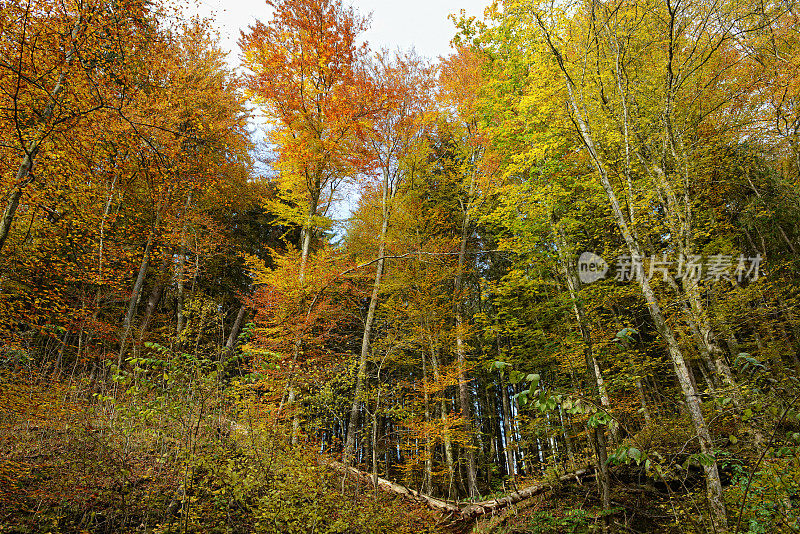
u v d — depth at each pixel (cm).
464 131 1341
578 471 859
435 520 711
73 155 686
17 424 621
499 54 930
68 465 517
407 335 1090
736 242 1121
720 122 890
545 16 675
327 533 509
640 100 739
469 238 1509
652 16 649
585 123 607
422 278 1174
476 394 1780
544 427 910
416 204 1278
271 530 471
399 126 1214
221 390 520
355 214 1361
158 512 479
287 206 1067
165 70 900
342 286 1030
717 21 618
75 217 919
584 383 898
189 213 1336
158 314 1390
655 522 651
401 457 1187
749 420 354
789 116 836
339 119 979
